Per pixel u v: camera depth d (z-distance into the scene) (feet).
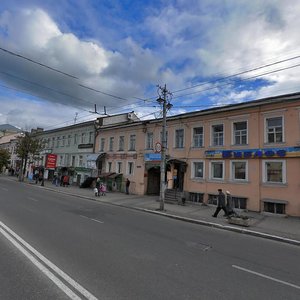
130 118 126.41
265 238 38.93
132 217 48.08
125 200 76.38
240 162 68.03
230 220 46.80
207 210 62.44
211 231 40.93
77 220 38.93
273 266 23.75
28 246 23.86
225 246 30.60
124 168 101.76
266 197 61.82
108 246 25.81
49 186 114.62
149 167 91.20
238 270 21.65
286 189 59.00
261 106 64.85
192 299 15.51
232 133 69.82
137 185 94.84
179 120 82.99
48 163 136.15
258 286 18.40
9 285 16.08
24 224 33.01
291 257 28.02
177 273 19.72
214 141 74.28
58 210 47.50
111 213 50.67
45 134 163.53
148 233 34.04
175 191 77.77
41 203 55.26
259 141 64.44
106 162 111.14
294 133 59.06
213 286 17.75
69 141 140.46
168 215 53.67
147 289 16.47
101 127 116.98
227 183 69.10
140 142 96.53
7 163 203.21
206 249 28.17
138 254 23.89
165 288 16.80
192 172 77.56
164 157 61.41
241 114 68.39
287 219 54.90
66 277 17.54
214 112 73.36
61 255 22.04
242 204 65.77
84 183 111.45
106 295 15.31
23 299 14.44
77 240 27.17
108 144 112.16
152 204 69.10
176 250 26.45
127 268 19.99
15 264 19.47
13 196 63.77
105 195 87.25
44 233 29.17
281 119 61.98
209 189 72.59
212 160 73.00
